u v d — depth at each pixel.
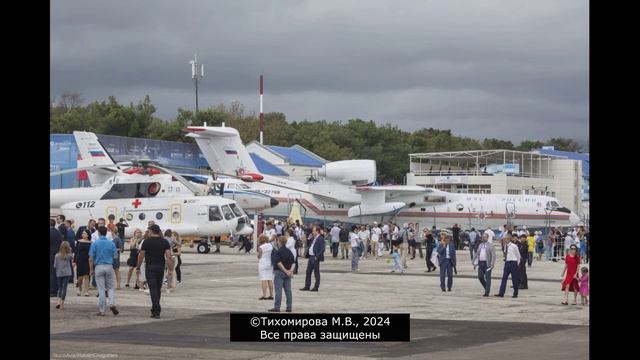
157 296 17.84
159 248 17.84
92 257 18.41
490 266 24.27
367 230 48.84
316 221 59.62
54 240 21.83
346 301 22.31
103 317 17.95
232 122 130.88
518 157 91.81
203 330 15.84
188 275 31.30
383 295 24.25
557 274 36.09
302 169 93.31
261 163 89.69
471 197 58.56
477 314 19.52
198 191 44.53
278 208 59.34
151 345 13.88
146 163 43.62
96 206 42.72
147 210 42.47
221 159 62.28
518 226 58.03
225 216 42.78
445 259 26.00
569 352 13.12
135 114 93.94
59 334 15.23
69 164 69.88
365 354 13.02
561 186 93.19
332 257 47.59
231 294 23.72
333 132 123.12
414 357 12.64
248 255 46.12
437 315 19.23
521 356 12.67
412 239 47.94
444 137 135.25
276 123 136.12
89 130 91.19
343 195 58.62
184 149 81.12
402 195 58.91
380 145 122.50
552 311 20.38
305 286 25.66
